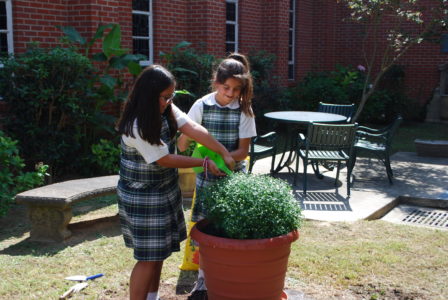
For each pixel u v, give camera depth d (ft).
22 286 12.07
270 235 9.59
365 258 14.15
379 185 23.57
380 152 23.50
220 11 34.35
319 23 48.37
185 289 12.28
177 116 10.16
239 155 11.27
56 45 24.73
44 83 21.66
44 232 15.62
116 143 25.35
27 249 14.93
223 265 9.59
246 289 9.71
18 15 23.06
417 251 14.87
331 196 21.43
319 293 12.14
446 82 45.60
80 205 19.44
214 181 11.35
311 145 21.30
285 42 42.01
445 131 41.14
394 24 46.24
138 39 30.60
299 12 45.93
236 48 39.01
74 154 23.58
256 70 36.76
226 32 38.09
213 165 10.08
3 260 13.75
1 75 21.27
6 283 12.22
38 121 22.17
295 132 25.76
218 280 9.83
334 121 22.72
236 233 9.46
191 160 9.85
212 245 9.45
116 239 15.81
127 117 9.42
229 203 9.60
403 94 46.03
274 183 10.06
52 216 15.51
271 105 37.09
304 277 12.98
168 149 9.89
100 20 24.94
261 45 41.60
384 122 45.52
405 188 23.00
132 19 30.07
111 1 25.41
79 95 22.76
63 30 23.21
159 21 31.40
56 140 22.45
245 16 39.17
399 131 41.14
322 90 41.45
